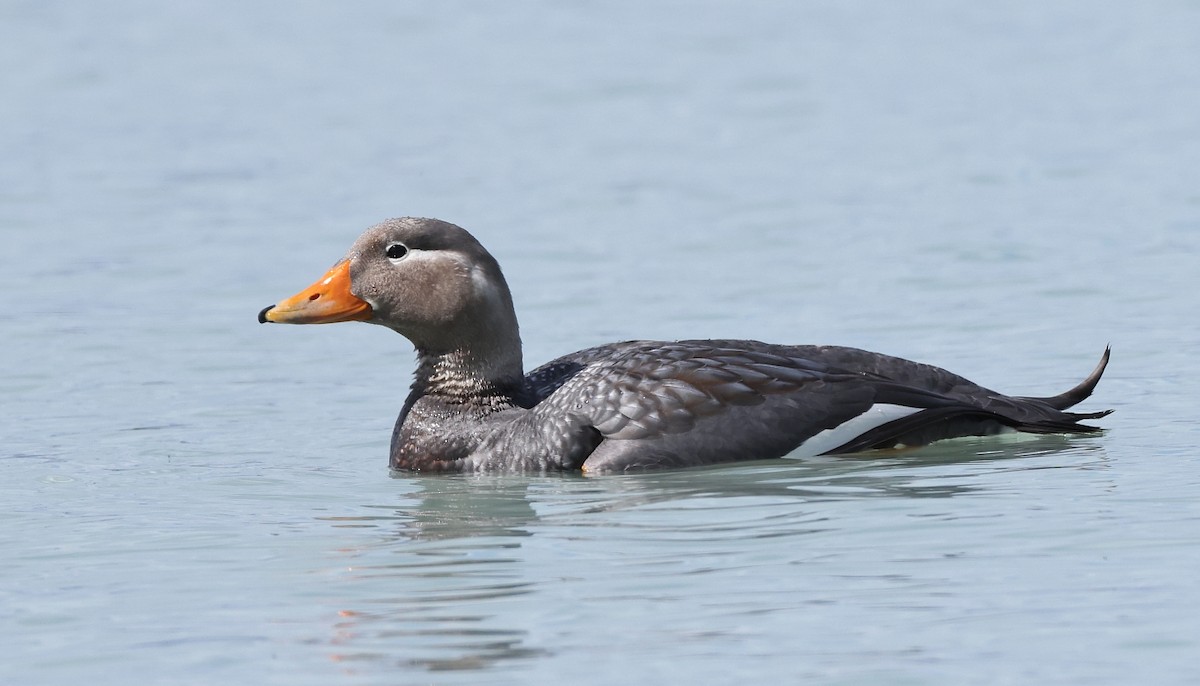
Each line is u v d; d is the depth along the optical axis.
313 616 9.31
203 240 22.94
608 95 33.84
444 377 13.18
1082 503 10.99
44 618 9.45
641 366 12.79
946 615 9.04
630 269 20.66
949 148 27.83
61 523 11.42
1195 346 16.17
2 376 16.52
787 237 22.16
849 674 8.32
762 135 29.62
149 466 13.21
